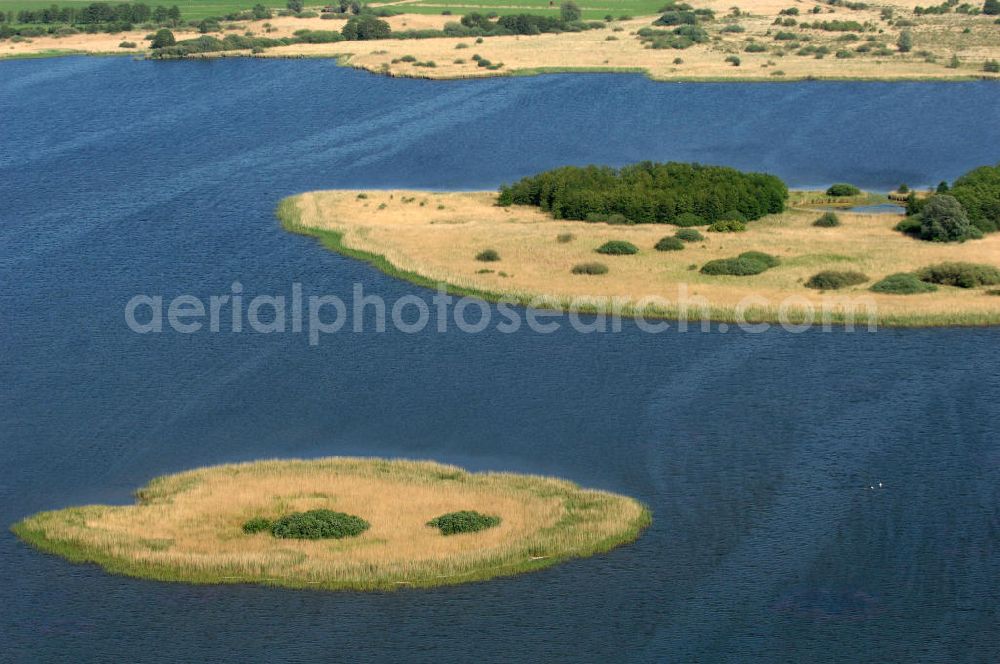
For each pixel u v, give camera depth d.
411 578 122.44
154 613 118.81
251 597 120.75
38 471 147.50
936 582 123.56
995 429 154.25
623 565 126.06
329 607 119.31
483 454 150.00
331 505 136.38
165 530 131.75
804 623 117.94
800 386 167.50
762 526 133.25
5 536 132.12
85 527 131.75
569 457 149.00
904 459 147.12
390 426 157.62
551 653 113.88
